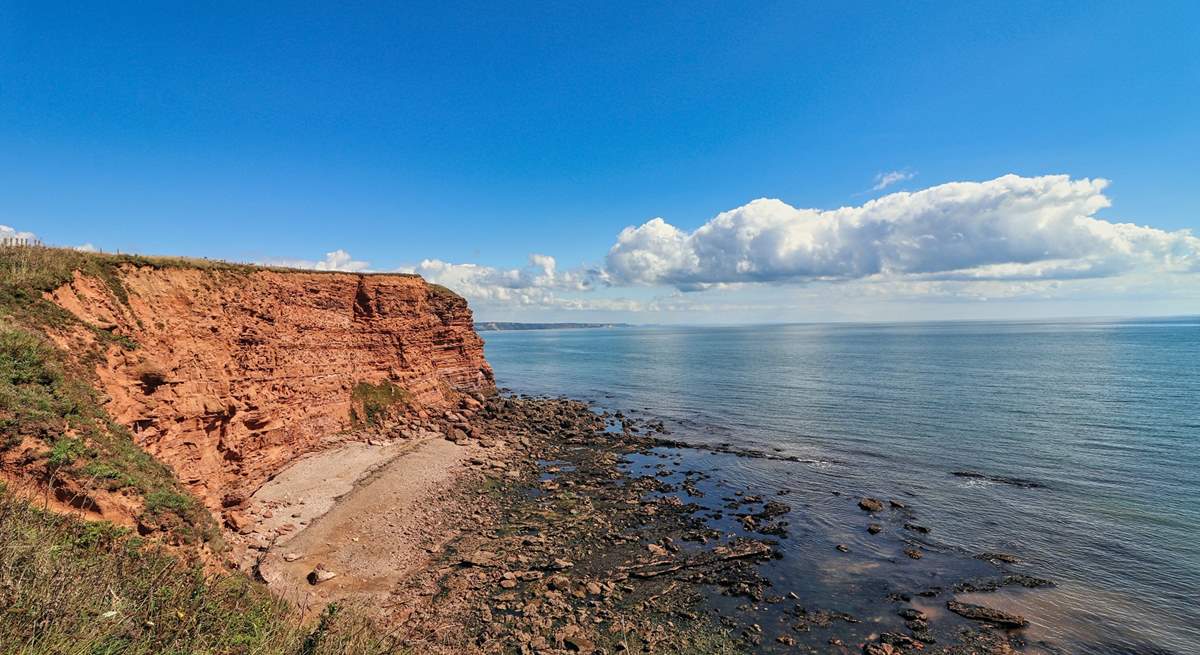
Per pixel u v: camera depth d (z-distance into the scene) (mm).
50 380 17766
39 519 11812
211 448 29594
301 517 30500
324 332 49469
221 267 37812
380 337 57562
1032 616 22141
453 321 73688
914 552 27891
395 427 51719
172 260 34094
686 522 32594
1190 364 102938
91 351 22312
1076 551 27391
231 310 36281
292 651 11586
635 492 38219
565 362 159000
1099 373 92625
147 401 24734
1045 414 58594
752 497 36562
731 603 23625
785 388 86125
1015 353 143125
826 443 50688
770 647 20594
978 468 41156
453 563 26438
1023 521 31188
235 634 11227
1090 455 42844
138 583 10992
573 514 33594
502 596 23531
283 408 40500
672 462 46406
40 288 22562
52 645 7387
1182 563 25859
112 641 8375
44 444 14992
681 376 110812
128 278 29531
